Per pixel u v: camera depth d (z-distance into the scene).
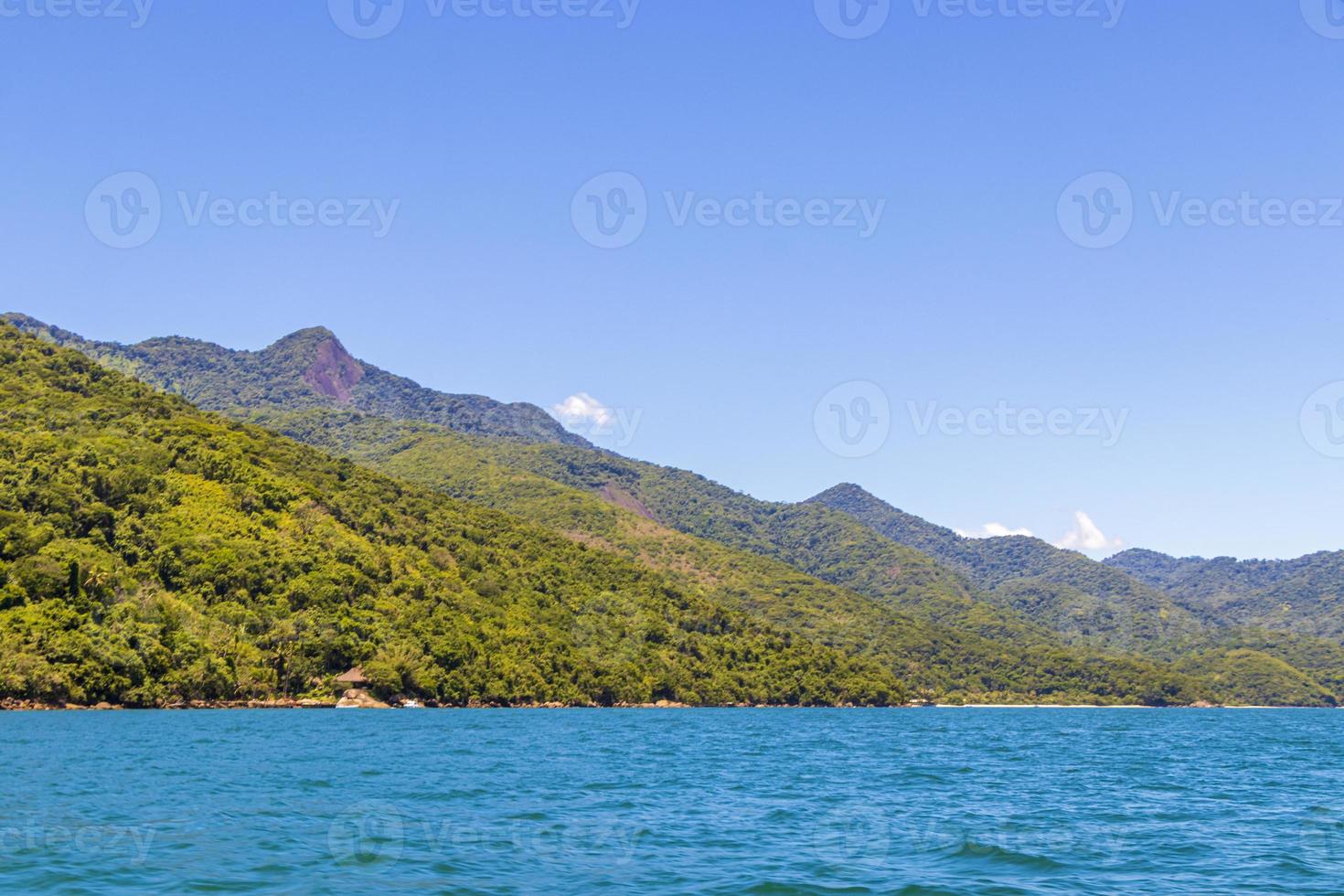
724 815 47.84
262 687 168.88
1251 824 46.47
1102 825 45.97
